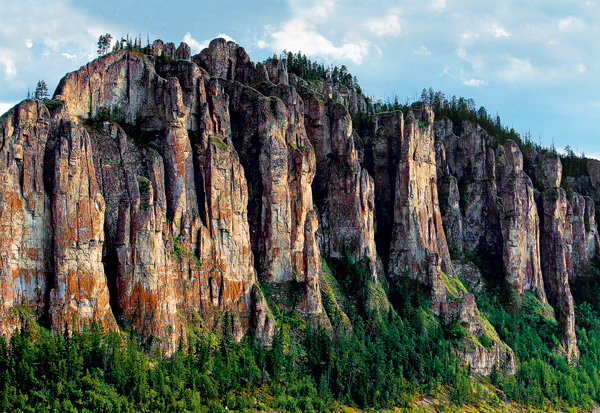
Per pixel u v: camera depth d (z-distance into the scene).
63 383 180.12
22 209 194.12
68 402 175.62
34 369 180.12
